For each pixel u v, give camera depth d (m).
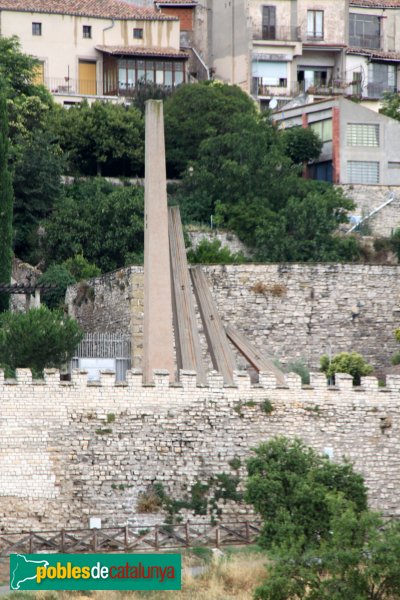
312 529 194.00
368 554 180.38
